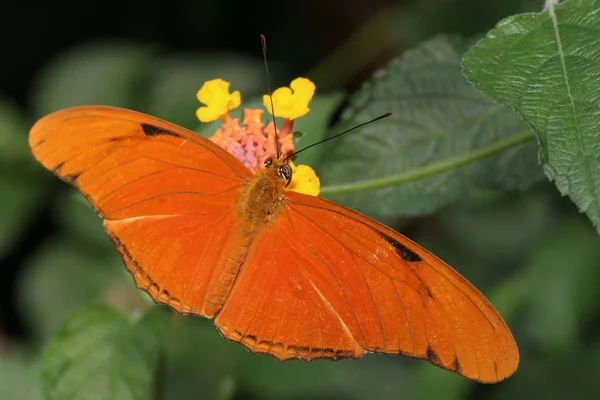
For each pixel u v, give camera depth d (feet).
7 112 2.26
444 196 1.92
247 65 2.27
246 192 1.77
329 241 1.76
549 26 1.77
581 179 1.72
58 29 2.57
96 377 1.89
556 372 2.08
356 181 1.92
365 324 1.75
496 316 1.71
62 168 1.73
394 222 2.17
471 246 2.15
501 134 1.91
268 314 1.77
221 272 1.77
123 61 2.26
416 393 2.00
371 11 2.68
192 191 1.77
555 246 2.03
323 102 1.90
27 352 2.13
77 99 2.23
